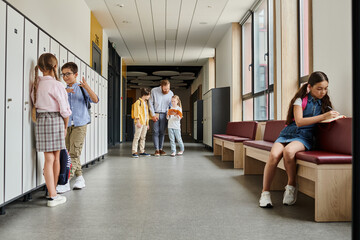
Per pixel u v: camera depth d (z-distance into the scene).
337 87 3.24
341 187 2.27
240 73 7.94
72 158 3.41
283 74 4.86
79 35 6.22
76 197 3.02
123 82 12.79
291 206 2.70
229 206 2.69
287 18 4.88
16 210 2.55
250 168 4.38
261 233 2.01
